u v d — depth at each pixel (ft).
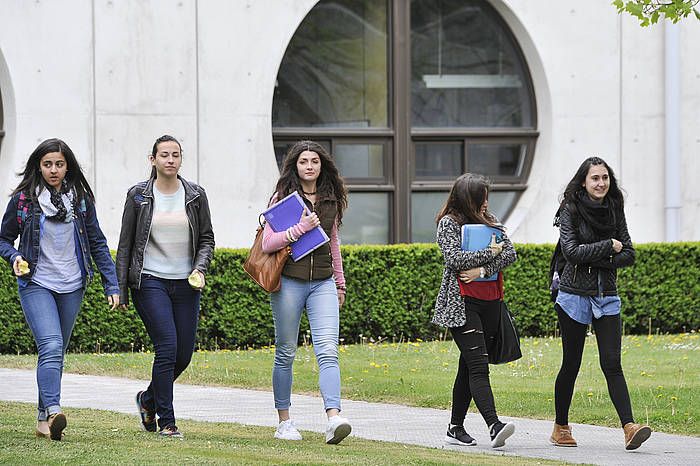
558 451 73.92
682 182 156.56
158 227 72.69
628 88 156.76
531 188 156.46
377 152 155.02
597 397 95.45
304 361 119.55
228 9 145.38
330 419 71.15
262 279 73.00
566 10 155.74
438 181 156.76
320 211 74.64
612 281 75.00
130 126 142.31
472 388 74.43
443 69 158.10
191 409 91.30
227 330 134.72
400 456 67.26
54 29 140.15
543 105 156.76
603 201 75.36
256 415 88.22
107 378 110.83
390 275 139.64
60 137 140.26
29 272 70.13
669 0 131.23
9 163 138.62
